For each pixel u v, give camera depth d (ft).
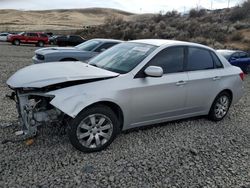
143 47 17.74
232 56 46.37
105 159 14.30
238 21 140.46
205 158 15.29
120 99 14.99
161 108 17.03
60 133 16.60
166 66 17.21
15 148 14.73
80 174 12.85
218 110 20.71
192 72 18.44
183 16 180.34
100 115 14.56
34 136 14.84
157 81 16.43
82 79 14.16
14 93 15.58
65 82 13.84
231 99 21.48
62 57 34.37
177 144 16.63
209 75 19.26
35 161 13.64
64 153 14.52
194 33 129.70
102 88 14.49
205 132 18.84
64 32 212.23
